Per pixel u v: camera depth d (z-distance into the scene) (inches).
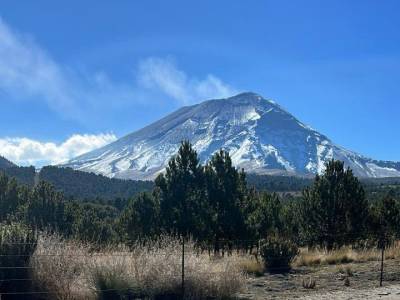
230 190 1027.9
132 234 1073.5
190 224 970.7
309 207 1135.6
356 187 1127.0
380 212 1243.8
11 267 461.7
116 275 487.8
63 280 472.7
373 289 561.0
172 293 501.4
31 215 1228.5
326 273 682.2
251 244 949.2
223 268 536.7
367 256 821.9
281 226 1256.8
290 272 692.7
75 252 503.2
